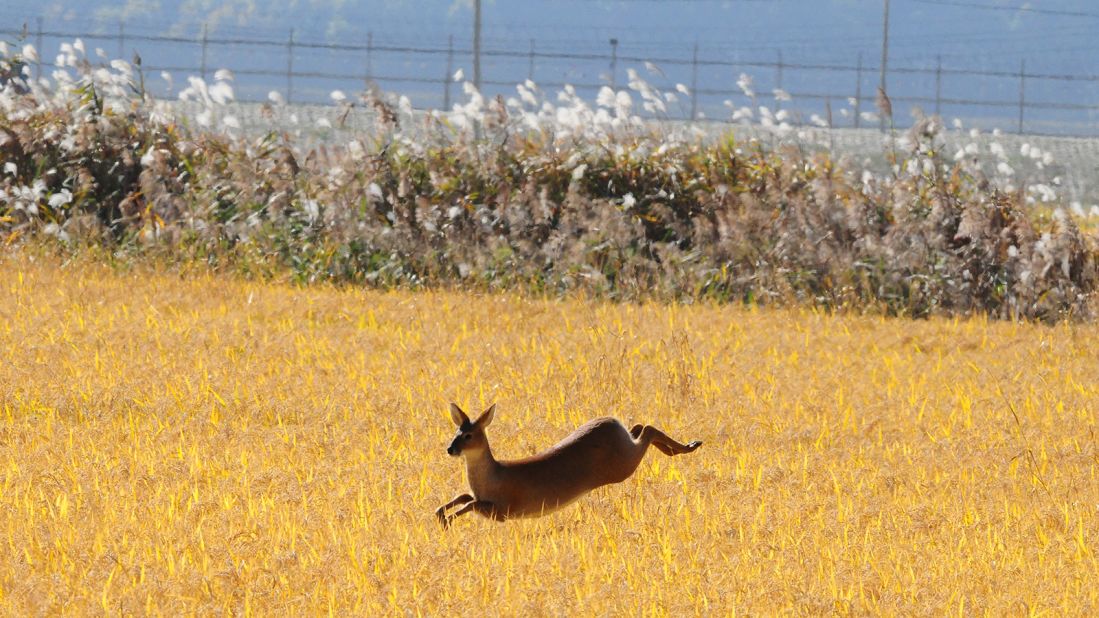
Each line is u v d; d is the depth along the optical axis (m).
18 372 46.56
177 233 77.88
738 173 86.69
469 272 75.94
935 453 39.62
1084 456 39.16
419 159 85.38
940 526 31.86
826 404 45.72
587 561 28.67
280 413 42.50
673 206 84.44
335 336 56.44
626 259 77.31
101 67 89.44
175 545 29.08
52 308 60.44
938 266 77.50
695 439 41.12
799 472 37.09
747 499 33.75
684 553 29.33
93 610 25.28
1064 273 76.25
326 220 79.88
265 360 50.50
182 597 26.09
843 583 27.42
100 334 53.06
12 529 29.94
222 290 67.50
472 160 85.50
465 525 31.50
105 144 86.00
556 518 32.53
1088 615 25.91
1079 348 60.00
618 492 34.69
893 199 82.75
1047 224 87.62
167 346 52.12
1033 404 46.62
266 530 30.50
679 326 61.94
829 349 57.81
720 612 25.64
